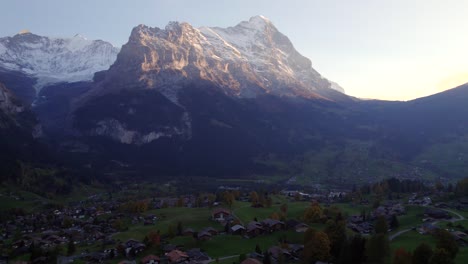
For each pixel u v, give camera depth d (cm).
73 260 19288
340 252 16850
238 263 17175
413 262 15200
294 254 18775
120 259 19350
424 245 15362
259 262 16212
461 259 16062
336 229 18775
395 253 15525
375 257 16188
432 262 14450
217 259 17862
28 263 19200
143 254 19825
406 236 19950
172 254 18688
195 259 18525
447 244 16125
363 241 16725
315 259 17088
